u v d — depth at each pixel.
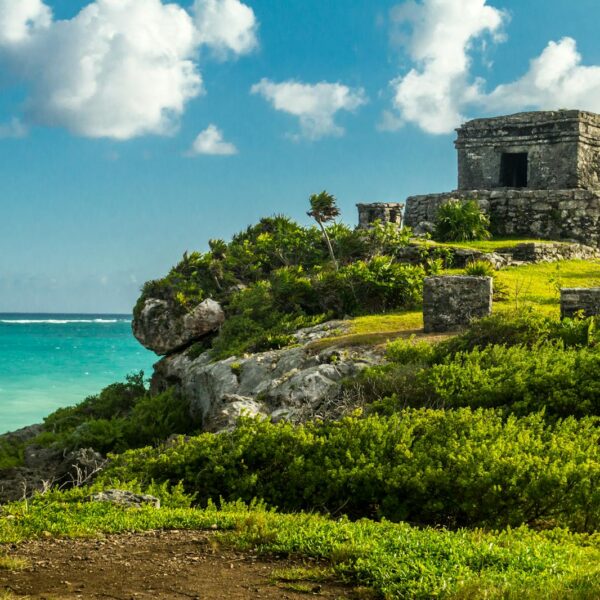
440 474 12.84
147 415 24.44
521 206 39.81
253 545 9.69
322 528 10.23
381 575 8.35
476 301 22.75
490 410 15.94
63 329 141.75
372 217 44.66
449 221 38.25
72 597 7.95
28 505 11.82
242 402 19.69
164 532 10.33
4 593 8.02
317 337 24.75
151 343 31.14
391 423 14.94
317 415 17.92
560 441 13.76
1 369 61.28
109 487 13.79
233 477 14.32
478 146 45.03
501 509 12.42
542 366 17.38
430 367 18.86
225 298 31.52
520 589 7.76
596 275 33.09
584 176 42.78
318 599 7.99
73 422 28.00
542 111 43.22
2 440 26.52
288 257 34.72
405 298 28.73
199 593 8.10
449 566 8.59
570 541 10.99
